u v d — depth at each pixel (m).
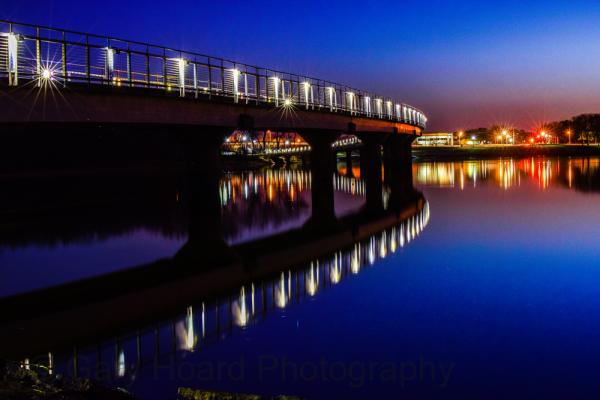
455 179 87.19
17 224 42.88
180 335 16.59
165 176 88.38
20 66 24.00
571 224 37.53
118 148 94.94
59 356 14.91
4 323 18.36
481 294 20.69
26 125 28.50
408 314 18.30
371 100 66.50
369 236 36.09
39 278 25.39
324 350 15.05
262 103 41.69
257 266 27.39
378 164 69.44
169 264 28.34
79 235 37.81
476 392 12.48
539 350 14.91
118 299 21.47
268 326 17.25
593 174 89.62
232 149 174.38
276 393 12.30
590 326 16.80
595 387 12.66
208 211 36.81
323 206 52.81
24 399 10.16
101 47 27.67
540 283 22.14
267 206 55.25
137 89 29.31
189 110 33.69
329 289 21.94
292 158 182.25
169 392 12.34
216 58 36.28
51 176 79.31
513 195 58.41
